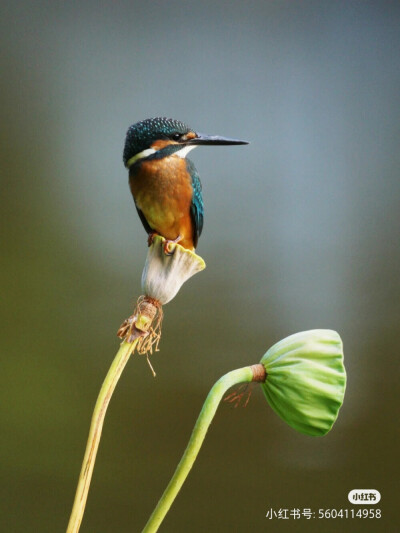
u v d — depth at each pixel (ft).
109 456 30.91
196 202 19.45
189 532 28.84
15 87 35.65
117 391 32.04
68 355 33.47
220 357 33.06
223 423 30.96
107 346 33.60
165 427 31.68
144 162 19.40
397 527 29.30
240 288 34.32
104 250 34.88
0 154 34.76
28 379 32.78
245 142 19.44
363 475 30.83
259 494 29.84
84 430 32.22
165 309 33.27
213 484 29.91
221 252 34.63
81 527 29.04
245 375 19.08
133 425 31.50
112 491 30.04
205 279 34.24
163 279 19.11
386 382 33.19
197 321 33.55
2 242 34.27
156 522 18.98
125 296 34.17
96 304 33.81
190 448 18.99
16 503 30.01
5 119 35.32
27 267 34.06
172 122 19.42
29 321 33.65
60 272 34.01
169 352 32.99
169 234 19.45
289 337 19.12
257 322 34.01
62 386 32.78
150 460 30.83
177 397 32.09
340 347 19.11
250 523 29.14
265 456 30.48
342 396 19.10
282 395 19.10
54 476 30.83
